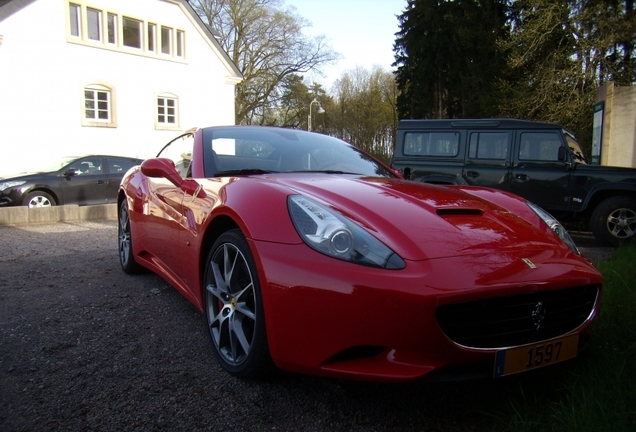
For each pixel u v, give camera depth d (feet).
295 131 12.31
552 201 23.43
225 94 77.71
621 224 21.94
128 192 13.47
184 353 8.47
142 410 6.54
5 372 7.66
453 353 5.79
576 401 6.39
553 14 55.16
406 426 6.25
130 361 8.11
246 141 10.95
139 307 11.00
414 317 5.65
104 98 63.26
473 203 8.35
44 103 56.54
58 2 57.16
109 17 63.00
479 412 6.56
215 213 8.05
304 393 7.06
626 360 7.27
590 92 55.11
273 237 6.74
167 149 13.50
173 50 70.28
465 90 97.76
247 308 7.32
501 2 94.68
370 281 5.83
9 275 14.06
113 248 18.85
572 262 6.93
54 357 8.25
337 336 5.96
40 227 25.77
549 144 23.65
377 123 173.47
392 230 6.57
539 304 6.26
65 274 14.21
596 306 7.03
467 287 5.76
